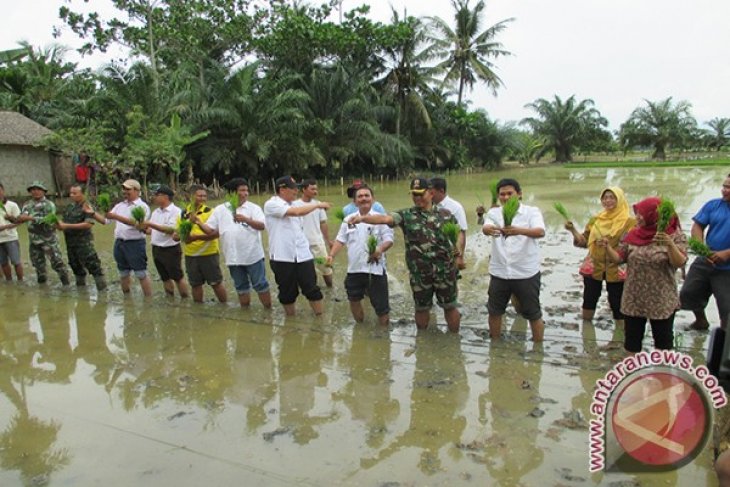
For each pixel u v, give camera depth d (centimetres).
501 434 396
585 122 6141
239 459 373
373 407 445
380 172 3825
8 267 935
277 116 2709
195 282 755
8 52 3281
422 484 339
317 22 3272
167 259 777
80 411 454
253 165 2805
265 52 3266
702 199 1741
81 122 2295
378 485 339
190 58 3033
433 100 4034
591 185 2550
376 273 630
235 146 2794
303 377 509
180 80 2683
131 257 793
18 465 374
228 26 3144
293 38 3136
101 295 827
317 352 569
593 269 611
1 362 571
